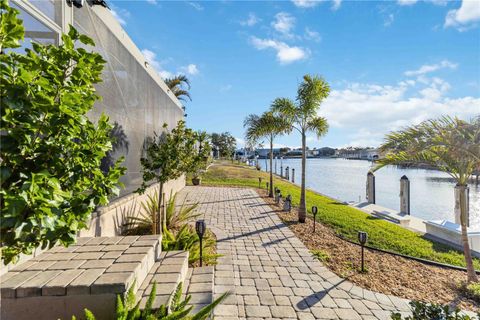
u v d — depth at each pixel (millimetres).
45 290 2334
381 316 3326
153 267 3406
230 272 4469
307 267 4719
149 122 7625
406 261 5234
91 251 3256
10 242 1468
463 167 4590
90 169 1860
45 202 1395
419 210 13008
